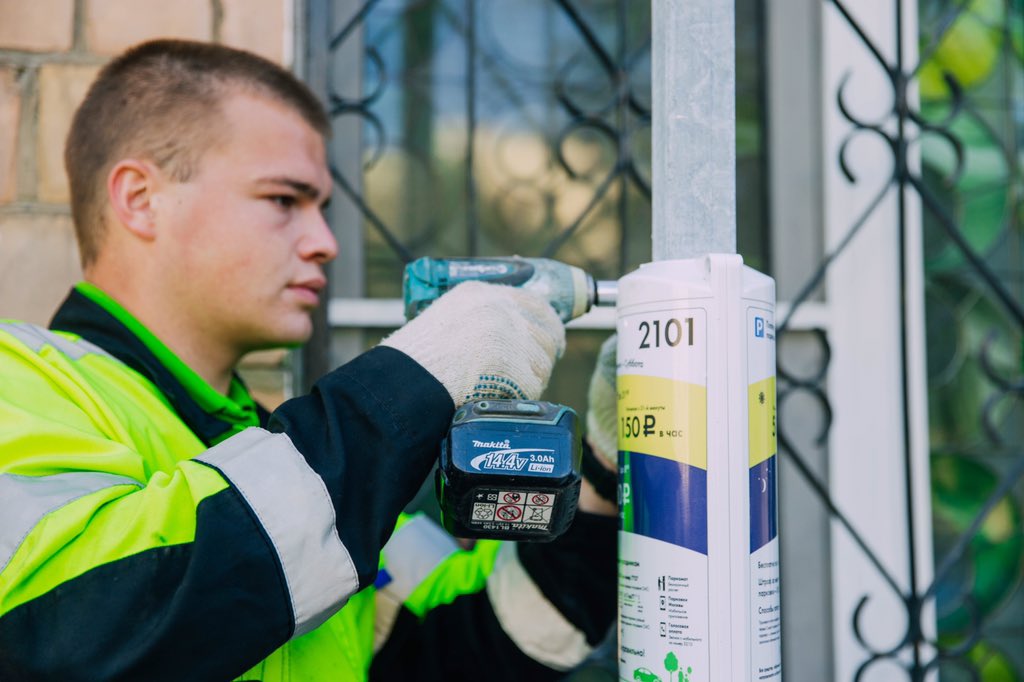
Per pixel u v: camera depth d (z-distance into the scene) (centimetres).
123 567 71
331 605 74
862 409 167
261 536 71
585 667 140
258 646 71
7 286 128
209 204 105
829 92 170
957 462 170
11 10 130
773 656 73
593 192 168
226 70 109
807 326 166
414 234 163
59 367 87
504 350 81
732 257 72
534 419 76
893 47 171
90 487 77
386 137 163
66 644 69
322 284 112
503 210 166
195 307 106
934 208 146
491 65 167
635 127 167
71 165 111
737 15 171
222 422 104
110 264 107
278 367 133
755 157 171
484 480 74
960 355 172
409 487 77
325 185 114
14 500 74
